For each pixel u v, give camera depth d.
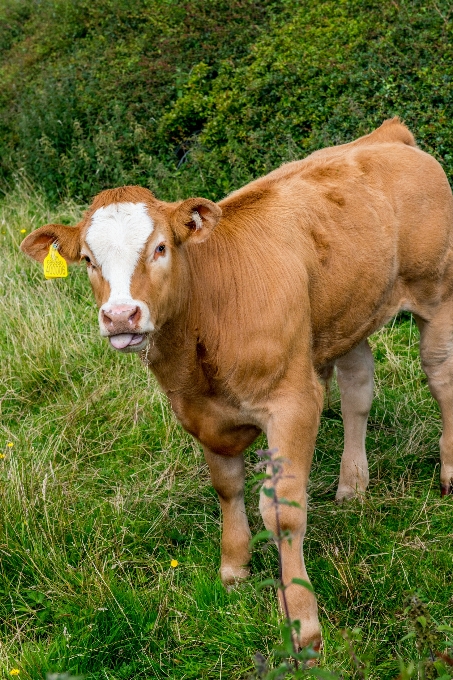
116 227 3.48
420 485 4.87
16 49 12.79
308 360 3.93
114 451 5.37
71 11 12.25
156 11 10.97
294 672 2.69
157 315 3.52
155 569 4.29
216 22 10.15
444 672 2.62
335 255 4.18
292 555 3.74
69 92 10.09
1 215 8.73
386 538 4.30
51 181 9.07
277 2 10.16
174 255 3.61
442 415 4.89
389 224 4.45
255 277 3.85
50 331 6.47
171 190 8.04
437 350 4.87
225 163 8.13
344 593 3.90
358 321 4.43
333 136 7.36
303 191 4.26
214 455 4.14
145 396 5.78
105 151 8.84
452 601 3.77
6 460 5.06
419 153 4.79
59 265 3.89
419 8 8.30
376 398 5.66
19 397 5.96
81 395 5.92
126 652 3.75
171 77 9.65
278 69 8.51
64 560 4.22
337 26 8.73
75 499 4.77
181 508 4.76
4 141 10.33
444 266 4.74
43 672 3.58
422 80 7.41
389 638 3.65
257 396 3.83
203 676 3.60
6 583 4.14
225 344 3.80
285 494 3.71
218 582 4.11
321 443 5.33
